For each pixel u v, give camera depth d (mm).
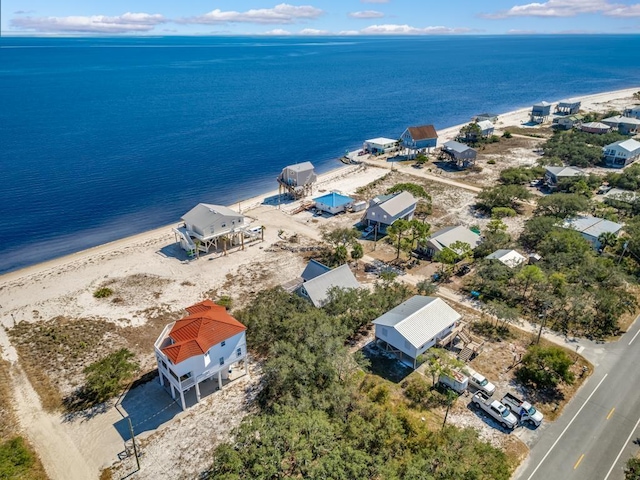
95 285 63188
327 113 184375
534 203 89875
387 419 36562
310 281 54312
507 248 68375
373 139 137375
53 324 54562
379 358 47938
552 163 105875
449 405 40125
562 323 53250
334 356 42938
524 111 183000
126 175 109188
